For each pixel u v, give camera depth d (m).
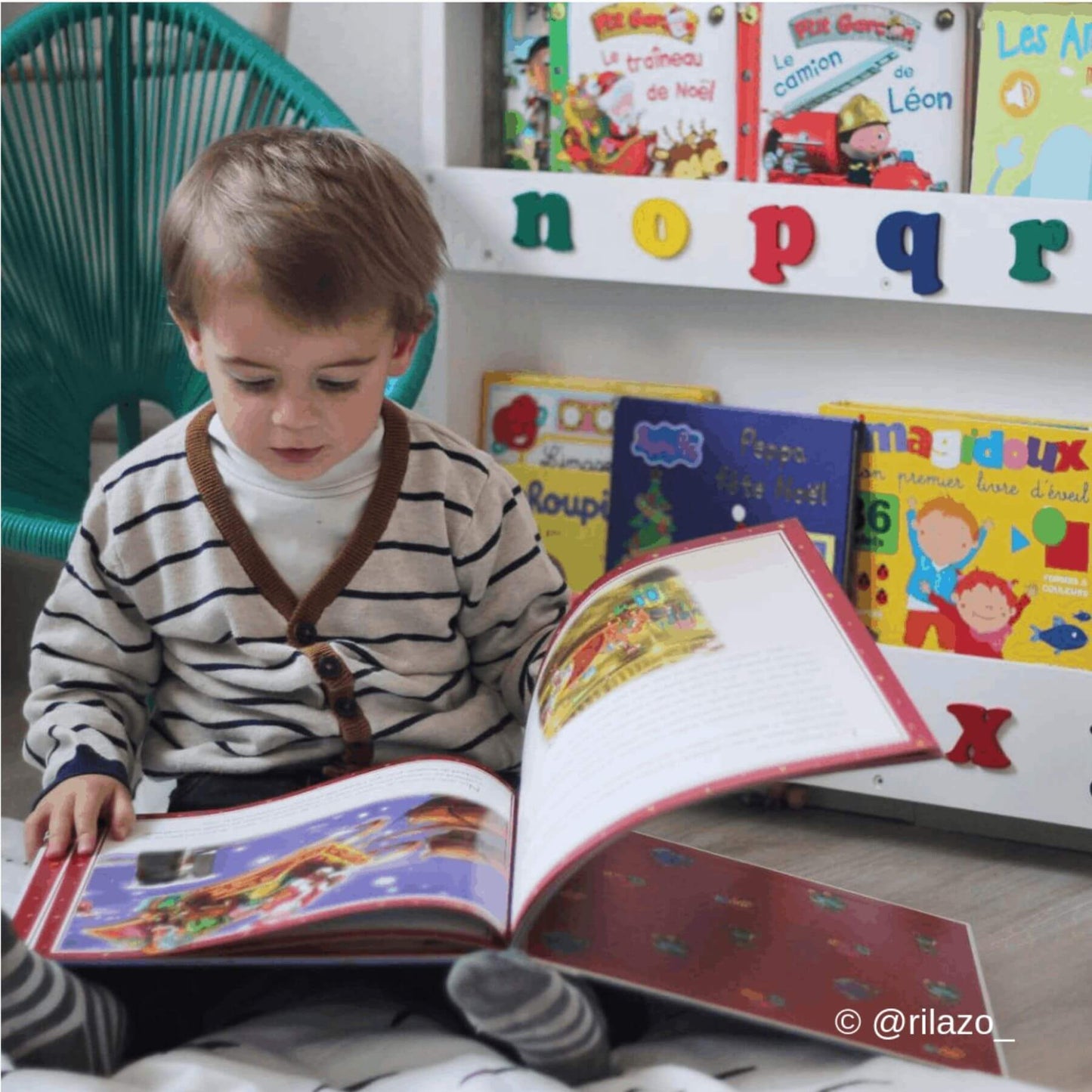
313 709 1.05
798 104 1.34
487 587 1.12
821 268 1.31
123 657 1.09
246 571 1.05
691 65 1.37
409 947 0.83
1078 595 1.32
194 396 1.46
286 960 0.83
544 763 0.89
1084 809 1.31
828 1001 0.89
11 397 1.45
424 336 1.29
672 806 0.77
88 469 1.50
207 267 0.93
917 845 1.35
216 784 1.06
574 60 1.42
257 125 1.44
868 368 1.42
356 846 0.89
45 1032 0.80
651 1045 0.92
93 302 1.49
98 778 0.99
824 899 1.04
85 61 1.47
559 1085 0.81
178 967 0.93
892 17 1.30
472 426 1.55
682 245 1.35
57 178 1.47
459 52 1.42
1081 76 1.23
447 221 1.44
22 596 1.89
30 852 0.97
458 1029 0.93
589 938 0.88
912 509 1.37
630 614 0.94
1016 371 1.36
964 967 0.98
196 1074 0.81
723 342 1.47
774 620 0.89
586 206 1.38
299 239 0.93
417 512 1.07
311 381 0.95
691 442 1.44
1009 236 1.24
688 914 0.96
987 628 1.36
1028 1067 1.01
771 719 0.80
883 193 1.27
